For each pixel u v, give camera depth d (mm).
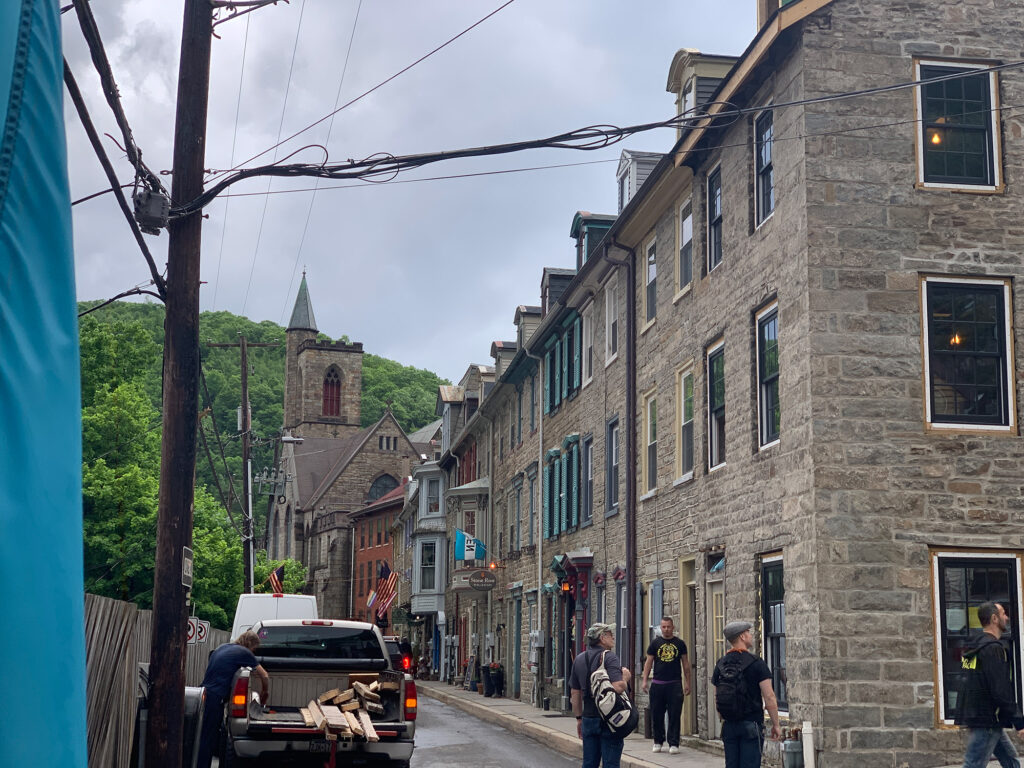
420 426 135375
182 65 10906
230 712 12961
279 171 10586
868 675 13266
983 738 9844
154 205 10125
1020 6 14984
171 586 10133
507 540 38281
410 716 13492
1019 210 14594
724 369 17328
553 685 28953
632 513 22266
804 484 13977
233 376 82188
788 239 14844
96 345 46406
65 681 2262
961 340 14266
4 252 2328
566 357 29578
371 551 86375
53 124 2461
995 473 13953
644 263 22703
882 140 14516
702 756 16234
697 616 18125
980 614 10102
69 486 2359
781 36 14680
